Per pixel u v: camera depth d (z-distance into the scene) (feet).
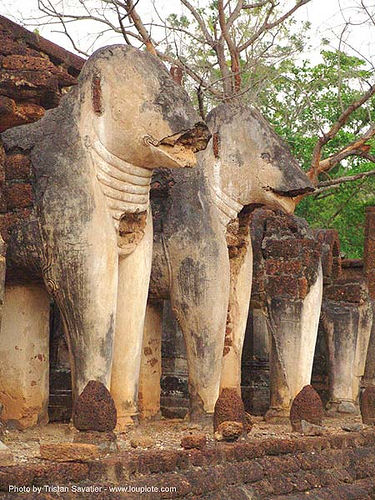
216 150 34.06
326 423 37.73
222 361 35.29
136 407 30.78
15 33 25.73
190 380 32.89
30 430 30.35
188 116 29.73
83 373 28.94
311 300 38.17
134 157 29.68
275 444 28.66
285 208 34.96
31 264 29.50
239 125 34.60
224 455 26.32
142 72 29.73
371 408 37.11
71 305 28.91
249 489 26.37
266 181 34.42
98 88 29.48
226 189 34.19
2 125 25.20
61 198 28.89
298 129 64.13
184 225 32.89
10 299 30.81
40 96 24.85
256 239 38.60
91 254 28.68
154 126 29.40
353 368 41.63
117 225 29.55
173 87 30.01
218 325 32.71
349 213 65.92
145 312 32.19
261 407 41.70
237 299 35.58
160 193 33.40
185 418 35.01
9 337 30.68
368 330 42.47
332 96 64.13
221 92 54.54
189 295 32.65
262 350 42.24
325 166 56.18
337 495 29.35
